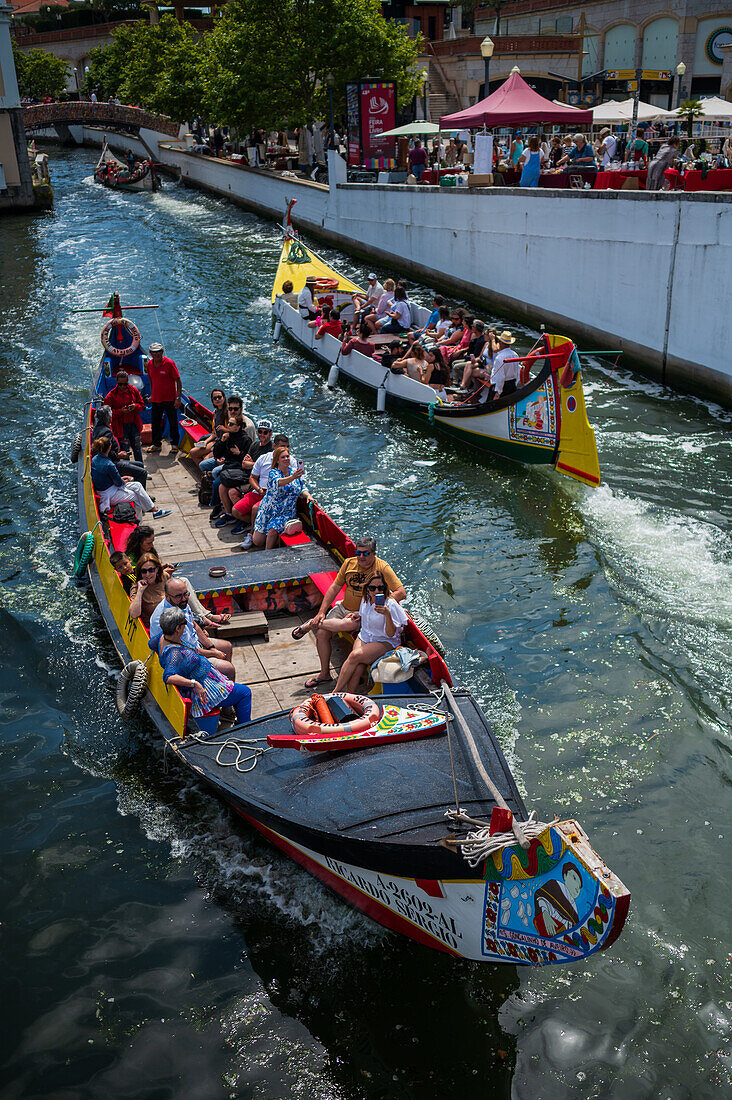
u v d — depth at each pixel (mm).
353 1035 5012
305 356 18141
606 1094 4648
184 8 63312
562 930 4379
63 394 16125
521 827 4516
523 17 50219
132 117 51000
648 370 16109
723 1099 4594
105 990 5297
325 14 31578
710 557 9836
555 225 18062
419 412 14328
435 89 46562
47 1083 4762
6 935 5688
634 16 41406
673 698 7598
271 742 5801
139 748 7383
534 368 12891
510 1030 5020
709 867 5945
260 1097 4688
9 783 6992
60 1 86438
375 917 5633
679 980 5230
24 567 10234
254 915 5816
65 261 27984
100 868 6199
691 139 22750
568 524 10719
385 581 6809
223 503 10273
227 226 33688
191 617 7168
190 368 17469
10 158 37688
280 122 33938
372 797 5363
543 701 7660
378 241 26688
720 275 13914
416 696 6297
